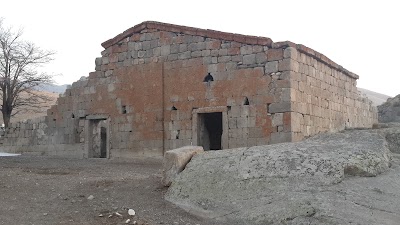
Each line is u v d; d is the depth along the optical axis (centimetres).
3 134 2795
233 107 1808
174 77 1977
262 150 962
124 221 786
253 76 1770
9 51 3566
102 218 811
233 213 789
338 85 2238
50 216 821
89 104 2262
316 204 729
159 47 2031
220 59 1859
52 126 2439
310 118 1844
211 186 887
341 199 741
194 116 1905
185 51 1956
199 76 1906
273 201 781
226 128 1814
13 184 1089
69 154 2336
